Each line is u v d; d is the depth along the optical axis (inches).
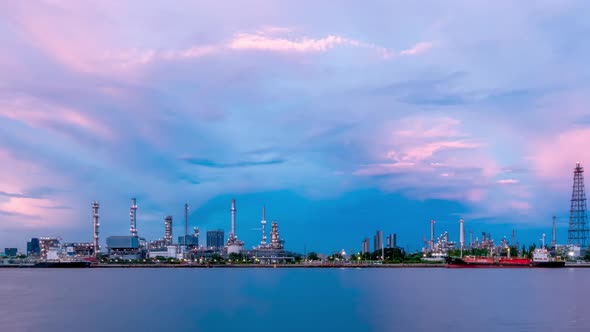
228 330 4645.7
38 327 4825.3
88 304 6835.6
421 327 4630.9
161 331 4603.8
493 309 5890.8
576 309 5841.5
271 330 4645.7
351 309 6092.5
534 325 4655.5
